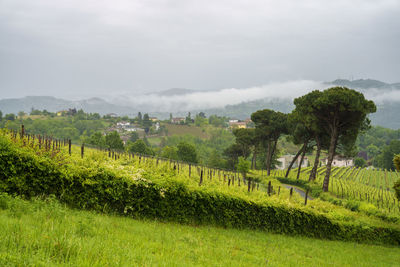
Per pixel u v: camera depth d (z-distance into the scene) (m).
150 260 6.08
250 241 12.55
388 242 22.39
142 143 102.19
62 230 6.68
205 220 14.35
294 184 58.31
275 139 69.94
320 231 19.30
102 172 11.45
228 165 114.75
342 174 106.94
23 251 5.01
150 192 12.52
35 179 9.86
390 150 140.88
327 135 54.19
